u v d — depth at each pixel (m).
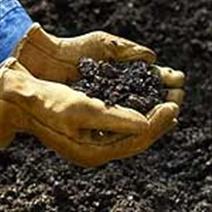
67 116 1.46
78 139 1.48
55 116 1.47
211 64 2.05
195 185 1.84
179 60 2.05
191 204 1.81
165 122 1.51
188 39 2.07
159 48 2.06
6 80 1.48
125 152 1.51
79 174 1.82
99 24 2.08
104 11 2.10
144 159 1.87
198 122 1.96
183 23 2.09
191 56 2.06
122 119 1.47
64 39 1.59
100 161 1.50
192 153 1.90
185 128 1.95
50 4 2.09
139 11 2.10
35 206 1.76
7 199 1.77
